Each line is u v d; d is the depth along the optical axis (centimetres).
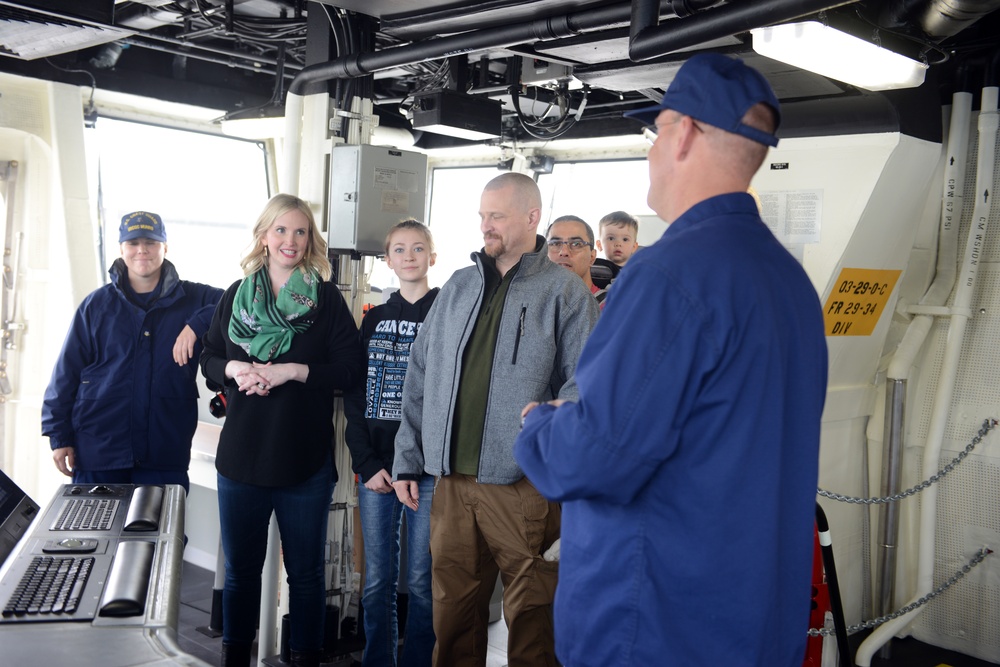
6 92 496
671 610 141
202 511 494
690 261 138
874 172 338
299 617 325
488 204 272
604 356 138
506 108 567
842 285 357
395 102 586
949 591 402
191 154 600
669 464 141
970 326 398
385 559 321
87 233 509
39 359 529
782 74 332
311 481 316
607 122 561
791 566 145
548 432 149
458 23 332
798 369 145
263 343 305
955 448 400
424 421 282
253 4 436
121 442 343
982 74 382
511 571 267
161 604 183
